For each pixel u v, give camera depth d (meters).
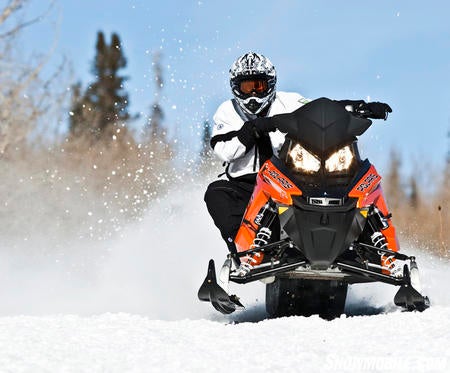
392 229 14.55
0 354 10.03
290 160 14.43
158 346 10.73
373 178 14.31
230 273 14.34
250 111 16.12
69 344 10.73
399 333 11.30
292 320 12.60
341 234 13.64
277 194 14.12
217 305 14.05
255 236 14.64
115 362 9.93
